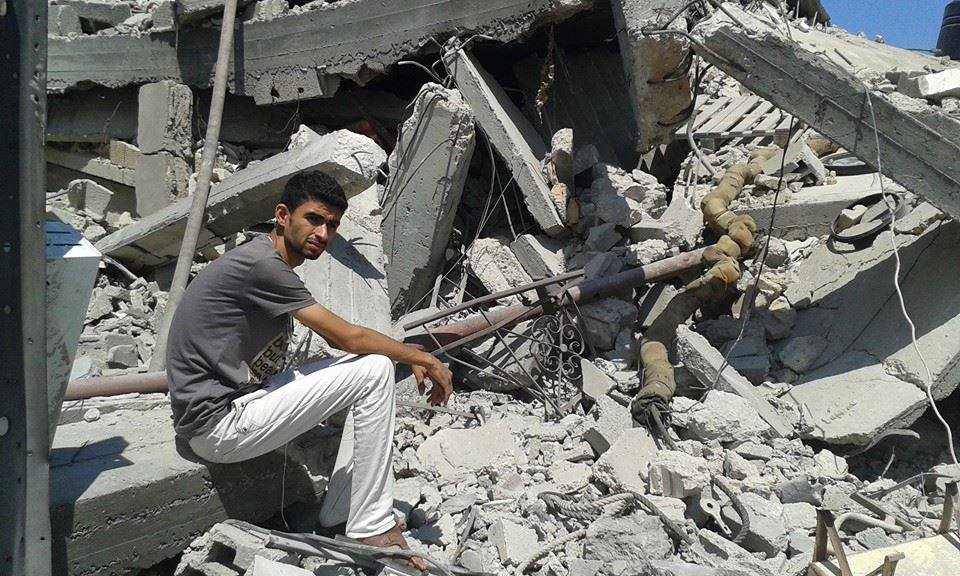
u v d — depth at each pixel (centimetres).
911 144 506
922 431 523
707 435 455
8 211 226
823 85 511
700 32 517
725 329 585
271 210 579
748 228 619
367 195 602
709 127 841
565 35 827
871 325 546
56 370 261
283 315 302
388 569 296
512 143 646
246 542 290
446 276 668
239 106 884
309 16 784
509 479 406
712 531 379
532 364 561
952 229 557
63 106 916
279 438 299
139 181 841
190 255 528
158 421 350
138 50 865
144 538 284
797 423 496
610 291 585
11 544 235
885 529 367
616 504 371
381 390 302
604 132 822
